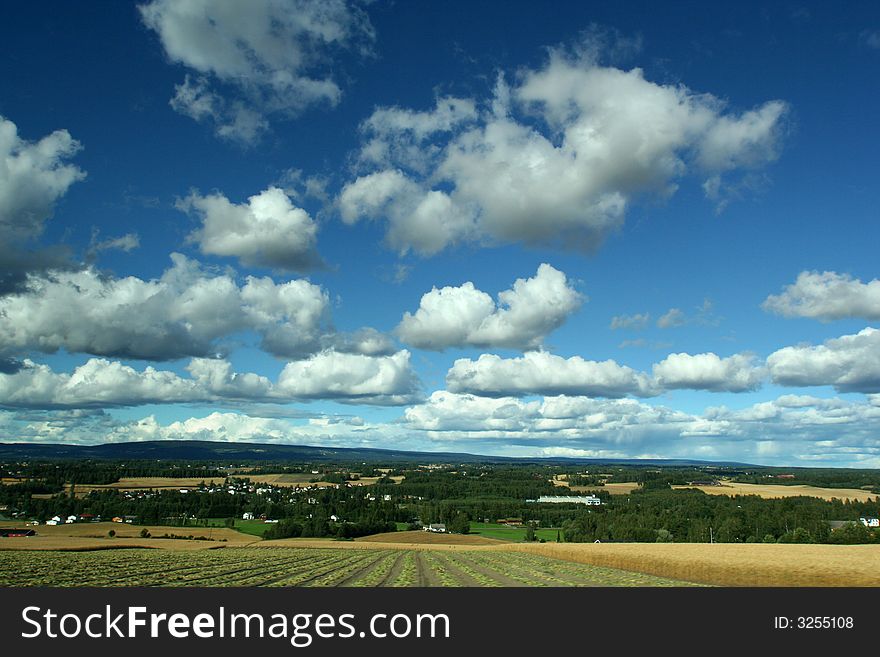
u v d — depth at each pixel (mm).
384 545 125562
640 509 173625
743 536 138250
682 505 178500
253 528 169750
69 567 56625
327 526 157625
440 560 76562
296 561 72812
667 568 53719
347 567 63000
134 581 45125
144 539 129625
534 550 92688
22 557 69125
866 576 44656
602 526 152500
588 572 56875
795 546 77688
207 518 190375
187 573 53094
